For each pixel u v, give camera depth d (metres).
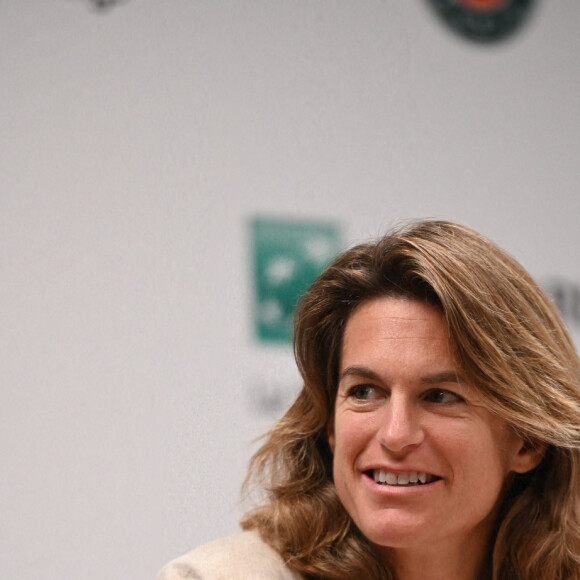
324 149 10.41
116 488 8.98
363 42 10.80
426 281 5.82
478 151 11.31
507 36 11.65
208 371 9.47
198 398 9.38
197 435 9.32
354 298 6.14
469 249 6.12
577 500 6.59
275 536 6.54
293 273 9.99
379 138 10.74
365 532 5.96
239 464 9.45
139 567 8.97
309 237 10.16
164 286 9.40
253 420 9.56
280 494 6.75
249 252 9.83
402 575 6.47
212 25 9.96
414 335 5.85
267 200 10.02
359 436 5.94
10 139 8.97
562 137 11.81
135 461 9.06
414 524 5.82
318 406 6.59
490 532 6.67
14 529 8.62
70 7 9.34
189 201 9.62
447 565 6.43
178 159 9.62
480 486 5.97
